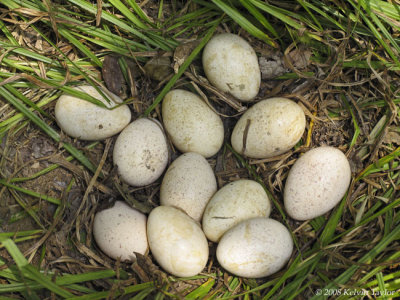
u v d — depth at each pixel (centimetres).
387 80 48
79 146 49
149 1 51
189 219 46
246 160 51
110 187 49
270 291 45
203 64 49
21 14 47
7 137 48
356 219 47
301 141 51
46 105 49
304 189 47
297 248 47
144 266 46
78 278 44
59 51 47
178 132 49
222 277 47
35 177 48
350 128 50
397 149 48
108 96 49
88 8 48
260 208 47
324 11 49
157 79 51
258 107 48
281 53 50
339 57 49
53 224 47
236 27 51
